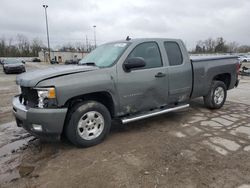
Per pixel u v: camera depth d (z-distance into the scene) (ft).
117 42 16.22
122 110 14.52
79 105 12.98
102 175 10.57
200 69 18.39
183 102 18.15
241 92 30.50
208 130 15.83
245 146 13.24
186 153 12.45
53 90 11.89
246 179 10.09
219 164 11.29
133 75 14.48
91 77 12.99
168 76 16.17
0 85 43.80
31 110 11.98
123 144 13.78
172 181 10.01
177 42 17.24
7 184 10.28
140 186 9.71
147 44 15.60
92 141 13.47
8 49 290.76
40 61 240.53
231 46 260.62
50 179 10.49
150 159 11.89
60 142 14.39
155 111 16.05
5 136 15.99
